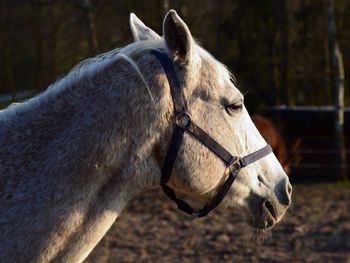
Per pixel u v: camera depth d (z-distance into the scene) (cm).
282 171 453
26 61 2769
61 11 2542
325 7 2711
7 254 381
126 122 401
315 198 1675
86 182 395
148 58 412
